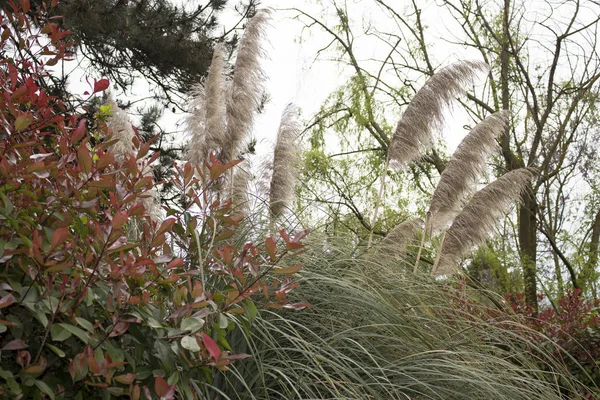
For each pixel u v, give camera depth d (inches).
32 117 85.0
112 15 452.1
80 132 90.6
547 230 725.3
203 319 99.3
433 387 150.3
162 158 502.9
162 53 499.2
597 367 262.4
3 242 80.5
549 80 703.7
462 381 157.3
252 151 436.5
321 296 167.3
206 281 137.9
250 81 266.8
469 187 277.9
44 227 87.5
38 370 75.3
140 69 527.5
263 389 134.5
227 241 166.9
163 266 101.9
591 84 703.1
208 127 256.5
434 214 276.7
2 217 82.5
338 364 140.4
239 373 132.6
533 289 611.5
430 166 695.1
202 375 97.4
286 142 249.6
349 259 190.5
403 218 431.2
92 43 481.7
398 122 280.2
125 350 91.1
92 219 93.4
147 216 98.5
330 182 595.2
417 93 278.5
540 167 677.9
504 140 666.8
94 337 82.7
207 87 262.2
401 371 152.9
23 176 83.9
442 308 199.3
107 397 81.5
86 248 89.5
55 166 89.5
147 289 93.3
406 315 175.6
